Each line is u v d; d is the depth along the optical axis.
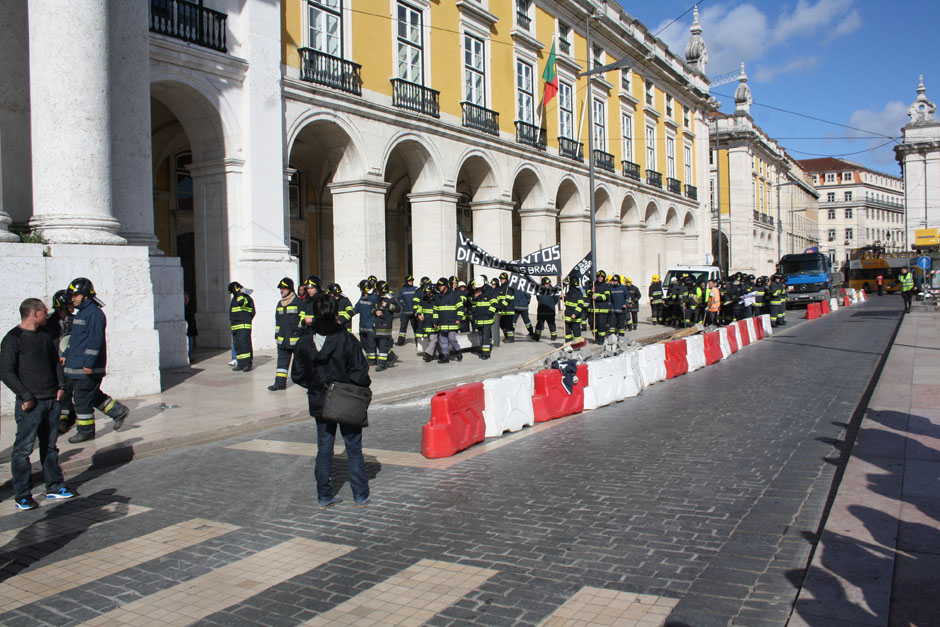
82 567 4.24
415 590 3.77
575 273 17.58
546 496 5.37
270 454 7.01
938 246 45.16
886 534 4.10
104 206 9.65
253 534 4.73
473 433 7.22
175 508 5.36
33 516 5.27
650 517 4.82
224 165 14.47
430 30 20.09
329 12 16.91
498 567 4.04
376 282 13.03
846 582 3.53
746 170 53.56
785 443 6.90
